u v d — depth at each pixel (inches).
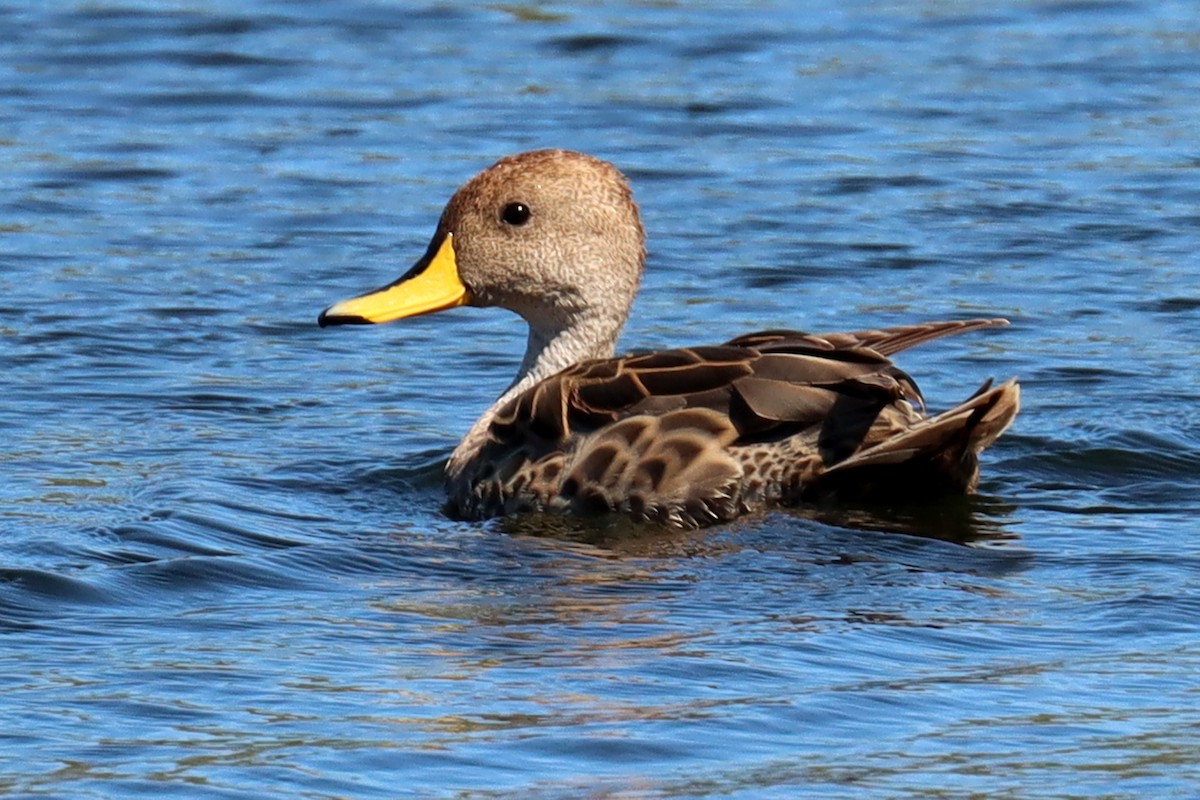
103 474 541.0
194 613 430.6
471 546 476.1
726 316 700.0
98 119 941.8
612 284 551.2
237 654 404.8
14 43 1054.4
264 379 637.9
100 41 1060.5
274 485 536.1
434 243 552.7
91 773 346.9
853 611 428.1
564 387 497.7
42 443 568.7
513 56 1046.4
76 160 880.3
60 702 378.3
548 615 427.5
